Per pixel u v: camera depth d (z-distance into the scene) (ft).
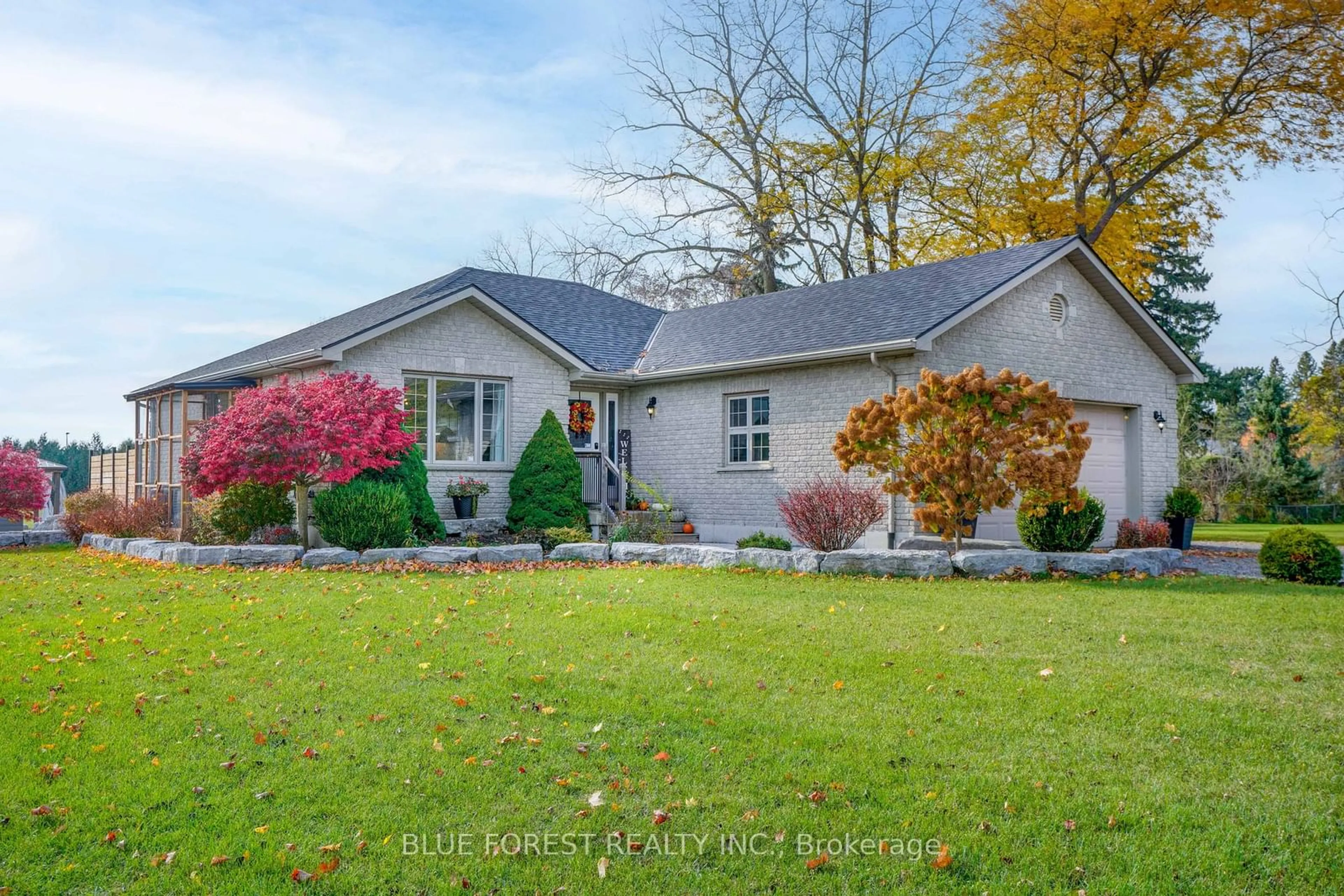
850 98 99.50
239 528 49.16
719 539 60.59
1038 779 16.33
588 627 28.04
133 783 16.16
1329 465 117.19
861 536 50.31
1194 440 122.11
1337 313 48.08
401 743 18.08
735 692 21.33
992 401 38.58
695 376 61.31
